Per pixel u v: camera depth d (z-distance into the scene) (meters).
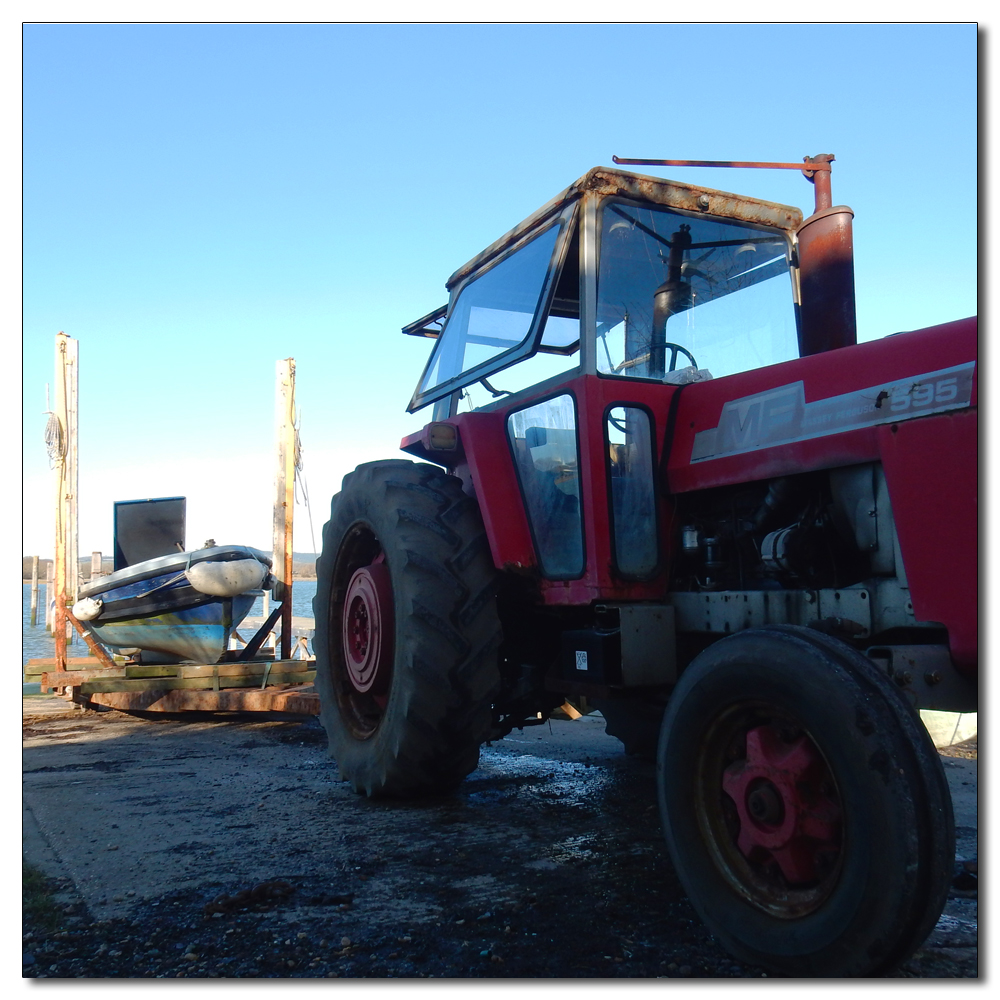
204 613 6.84
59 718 6.64
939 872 1.65
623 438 2.95
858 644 2.28
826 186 3.19
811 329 2.92
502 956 2.00
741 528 2.75
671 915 2.25
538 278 3.38
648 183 3.19
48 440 7.78
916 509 2.11
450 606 3.30
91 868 2.68
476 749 3.43
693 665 2.19
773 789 1.94
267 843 2.96
